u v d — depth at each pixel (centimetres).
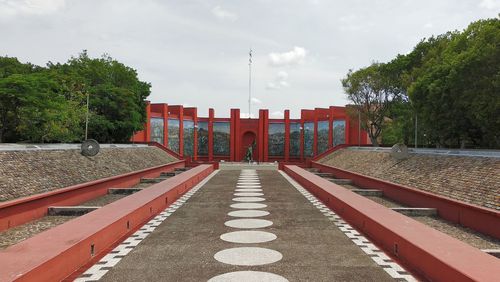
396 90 4112
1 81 2450
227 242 991
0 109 2548
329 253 892
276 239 1028
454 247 751
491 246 1028
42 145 2148
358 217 1195
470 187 1411
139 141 4797
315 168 4284
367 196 2053
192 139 6066
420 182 1789
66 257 717
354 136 5350
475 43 2530
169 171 3669
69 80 3372
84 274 732
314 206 1620
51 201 1473
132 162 2944
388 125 4694
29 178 1509
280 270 763
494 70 2397
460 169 1648
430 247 751
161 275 728
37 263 628
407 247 812
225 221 1279
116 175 2283
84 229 892
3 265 617
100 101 3588
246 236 1060
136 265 790
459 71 2523
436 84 2758
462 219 1305
